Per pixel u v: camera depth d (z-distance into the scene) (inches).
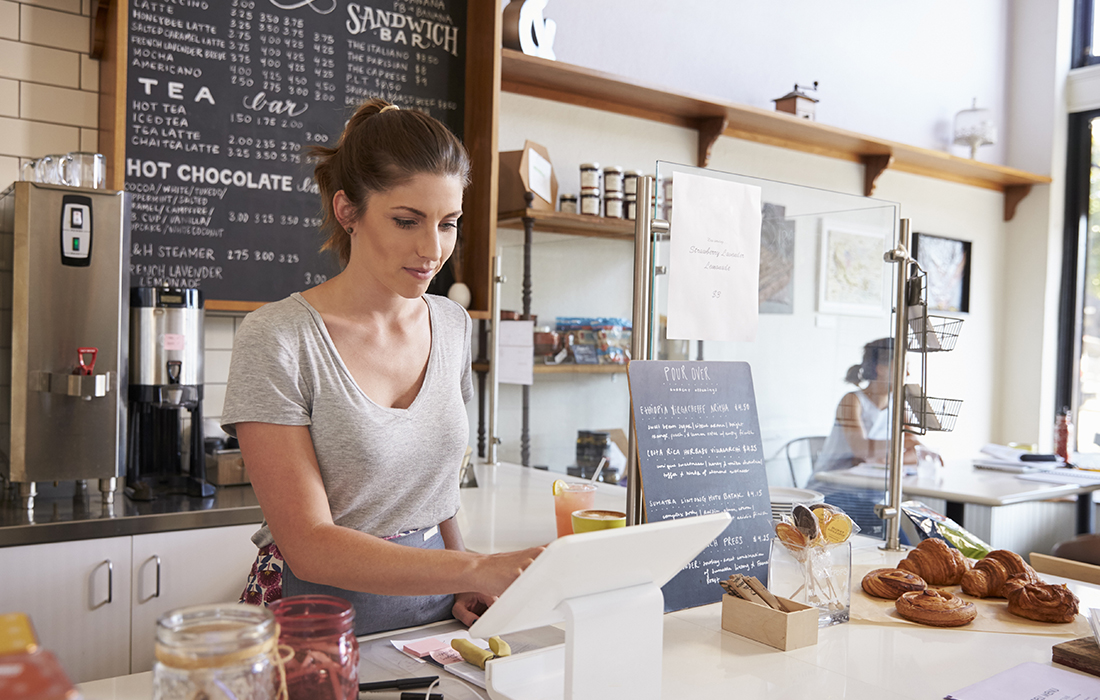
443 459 47.4
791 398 67.9
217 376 99.4
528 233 108.5
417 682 36.1
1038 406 198.5
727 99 147.8
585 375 113.0
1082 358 199.5
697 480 51.5
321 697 26.4
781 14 155.5
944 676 39.8
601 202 118.6
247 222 96.5
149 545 74.2
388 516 46.1
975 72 193.6
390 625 44.9
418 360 47.1
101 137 92.9
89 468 77.2
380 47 105.4
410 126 40.4
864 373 69.0
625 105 133.3
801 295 67.3
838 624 47.9
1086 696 36.9
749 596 45.9
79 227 76.2
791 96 146.4
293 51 99.1
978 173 186.9
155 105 90.6
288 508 38.9
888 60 174.6
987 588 53.0
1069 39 199.0
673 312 53.0
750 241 56.2
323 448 42.6
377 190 40.1
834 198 67.1
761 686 38.2
